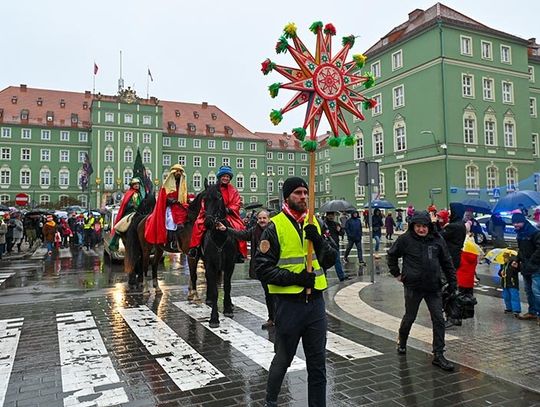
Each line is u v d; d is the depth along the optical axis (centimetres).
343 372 521
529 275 748
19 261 1894
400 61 4072
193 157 7994
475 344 621
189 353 600
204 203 767
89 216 2617
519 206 1345
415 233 569
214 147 8156
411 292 564
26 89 7481
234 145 8325
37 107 7338
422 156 3828
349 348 612
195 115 8394
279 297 383
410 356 576
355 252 2073
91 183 7012
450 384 482
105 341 659
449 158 3647
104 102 7131
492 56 3959
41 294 1055
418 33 3875
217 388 481
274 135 10050
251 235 753
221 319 790
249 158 8425
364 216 3872
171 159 7838
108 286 1170
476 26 3853
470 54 3834
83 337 681
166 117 8075
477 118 3825
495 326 716
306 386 482
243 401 447
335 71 449
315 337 379
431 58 3766
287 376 512
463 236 768
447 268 569
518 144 4044
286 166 9575
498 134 3938
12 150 7006
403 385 480
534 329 698
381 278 1278
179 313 839
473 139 3806
